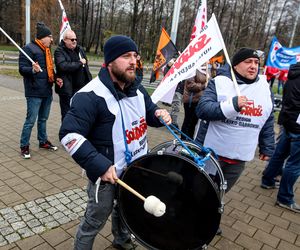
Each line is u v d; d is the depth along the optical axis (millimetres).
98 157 1826
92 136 2025
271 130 2924
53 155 4715
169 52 5379
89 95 1919
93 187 2143
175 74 2873
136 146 2160
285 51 7766
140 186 2090
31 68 4285
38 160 4480
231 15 36719
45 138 4934
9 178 3867
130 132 2098
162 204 1746
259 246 2996
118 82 2045
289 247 3021
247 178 4551
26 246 2684
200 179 1914
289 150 3930
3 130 5707
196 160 2131
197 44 2766
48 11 37375
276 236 3182
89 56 37188
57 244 2736
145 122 2250
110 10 45594
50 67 4570
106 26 46656
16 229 2893
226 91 2656
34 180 3867
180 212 2018
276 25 42906
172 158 1973
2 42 48031
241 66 2629
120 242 2701
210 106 2561
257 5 37969
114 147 2029
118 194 2086
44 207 3289
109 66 2012
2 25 45812
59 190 3670
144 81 16250
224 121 2689
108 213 2236
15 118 6609
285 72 8266
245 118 2682
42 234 2854
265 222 3418
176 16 7043
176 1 6961
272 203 3854
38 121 4828
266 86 2756
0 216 3070
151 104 2357
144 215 2102
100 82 1975
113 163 2055
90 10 48938
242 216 3500
